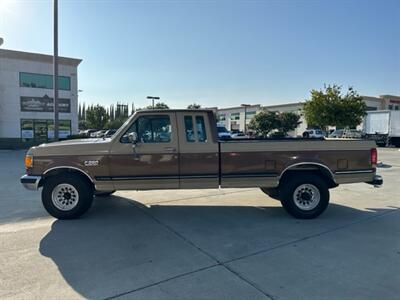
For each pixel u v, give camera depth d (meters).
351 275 3.64
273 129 46.69
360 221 5.78
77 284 3.40
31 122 28.38
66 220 5.74
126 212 6.30
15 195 7.77
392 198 7.70
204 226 5.44
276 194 6.98
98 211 6.36
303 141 5.96
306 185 5.92
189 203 7.07
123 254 4.21
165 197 7.63
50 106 29.17
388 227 5.42
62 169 5.79
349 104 26.81
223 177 5.89
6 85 27.20
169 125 5.86
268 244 4.61
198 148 5.83
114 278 3.54
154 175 5.81
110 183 5.79
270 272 3.71
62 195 5.79
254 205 6.91
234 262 3.98
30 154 5.73
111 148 5.75
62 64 29.55
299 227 5.42
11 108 27.45
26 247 4.43
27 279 3.50
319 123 28.14
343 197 7.80
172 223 5.60
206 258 4.10
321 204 5.90
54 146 5.77
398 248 4.47
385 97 56.12
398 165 14.48
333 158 5.97
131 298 3.12
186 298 3.13
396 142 28.55
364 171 6.08
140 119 5.85
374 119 30.19
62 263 3.92
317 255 4.21
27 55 27.86
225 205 6.90
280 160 5.91
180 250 4.36
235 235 4.99
